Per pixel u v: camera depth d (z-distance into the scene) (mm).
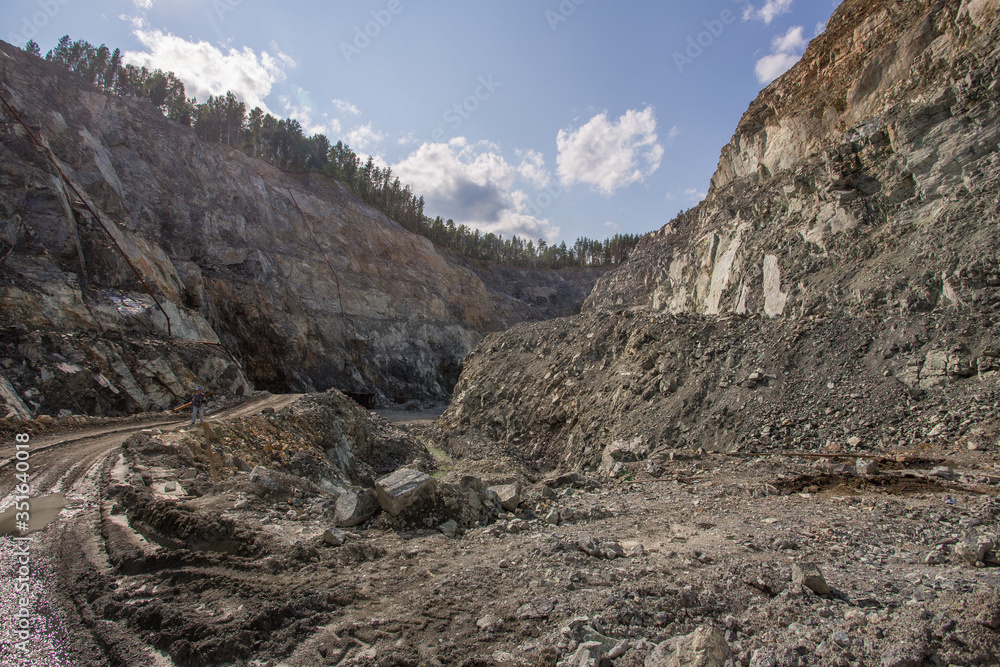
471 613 4359
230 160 68875
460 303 89125
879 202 23391
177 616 4125
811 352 19672
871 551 6273
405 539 6520
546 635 3887
